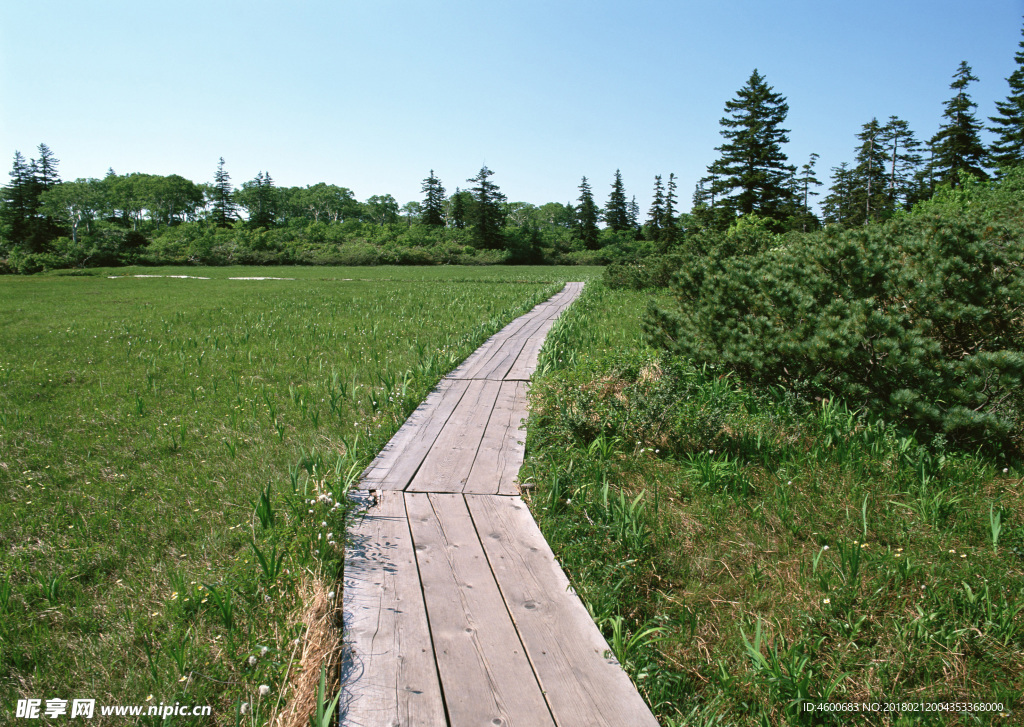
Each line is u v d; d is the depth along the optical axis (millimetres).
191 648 2795
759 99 45938
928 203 21219
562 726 2309
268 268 56375
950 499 4156
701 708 2574
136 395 7062
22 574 3477
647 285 22016
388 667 2609
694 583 3434
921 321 5195
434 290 24562
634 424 5352
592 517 4012
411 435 5719
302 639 2770
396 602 3072
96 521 4055
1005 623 2953
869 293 5676
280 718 2363
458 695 2457
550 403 6184
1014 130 39312
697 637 3016
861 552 3637
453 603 3074
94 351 9930
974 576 3377
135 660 2787
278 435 5684
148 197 107688
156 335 11727
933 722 2484
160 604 3184
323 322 13586
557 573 3365
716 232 20047
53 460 5129
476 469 4855
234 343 10789
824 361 5594
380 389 7254
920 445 4852
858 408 5457
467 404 6785
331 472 4660
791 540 3875
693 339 6992
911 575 3416
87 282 34906
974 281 4938
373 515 4062
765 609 3234
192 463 5059
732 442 5105
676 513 4172
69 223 84812
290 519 3928
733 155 47531
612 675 2594
